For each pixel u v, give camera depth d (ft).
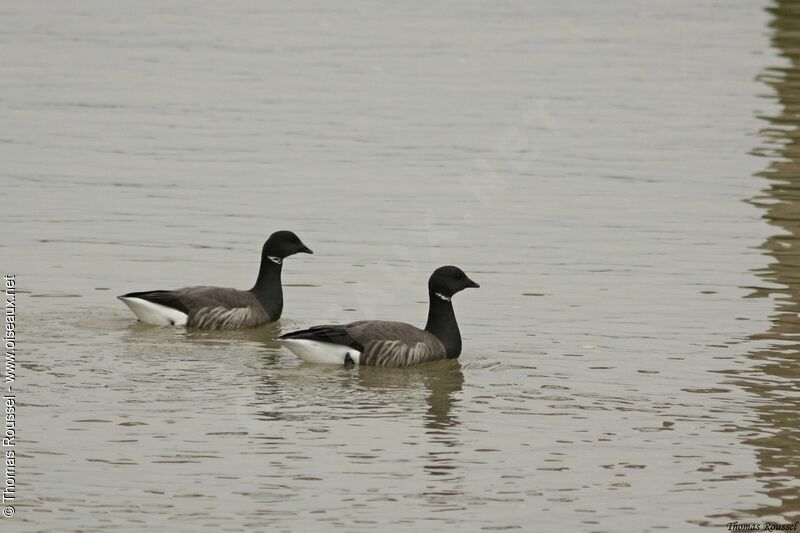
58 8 166.81
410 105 118.52
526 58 139.33
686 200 90.38
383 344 58.70
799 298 70.13
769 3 174.09
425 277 74.64
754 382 57.26
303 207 88.38
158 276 73.15
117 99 120.06
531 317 67.15
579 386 56.85
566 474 47.32
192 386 55.72
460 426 51.85
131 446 48.93
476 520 43.39
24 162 98.48
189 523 42.65
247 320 64.69
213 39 148.77
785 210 87.76
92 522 42.63
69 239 79.77
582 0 176.45
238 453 48.52
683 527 43.24
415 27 156.46
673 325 65.62
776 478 47.24
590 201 90.33
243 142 105.70
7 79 126.82
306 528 42.45
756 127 110.83
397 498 44.91
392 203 89.71
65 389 54.75
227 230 82.79
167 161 99.76
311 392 55.47
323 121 112.88
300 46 145.18
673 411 53.83
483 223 85.25
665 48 144.66
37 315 65.31
